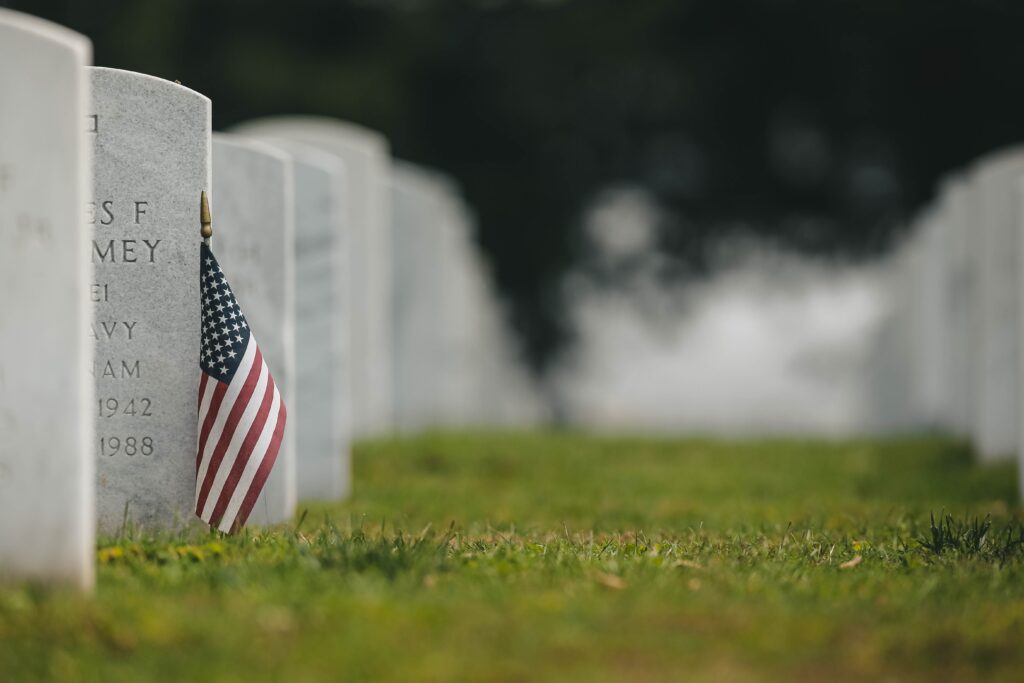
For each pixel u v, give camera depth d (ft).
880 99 305.12
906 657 52.49
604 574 63.62
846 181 317.01
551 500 108.99
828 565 70.13
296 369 104.58
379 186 152.05
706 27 307.99
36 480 60.59
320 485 104.99
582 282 311.47
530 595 58.90
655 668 50.24
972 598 61.93
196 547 69.46
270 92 287.28
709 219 319.27
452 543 73.92
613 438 171.32
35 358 60.64
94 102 76.69
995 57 293.64
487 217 306.96
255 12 295.28
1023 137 298.35
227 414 75.66
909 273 223.71
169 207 77.10
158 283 77.05
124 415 77.00
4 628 55.16
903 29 295.28
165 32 278.05
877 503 105.09
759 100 311.47
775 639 53.36
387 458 132.87
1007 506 101.81
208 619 54.34
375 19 305.73
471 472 130.82
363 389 146.30
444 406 198.59
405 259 172.55
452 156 310.24
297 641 52.03
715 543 77.36
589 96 311.88
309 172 105.29
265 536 73.46
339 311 105.29
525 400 306.76
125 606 56.59
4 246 60.90
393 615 54.60
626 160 313.32
